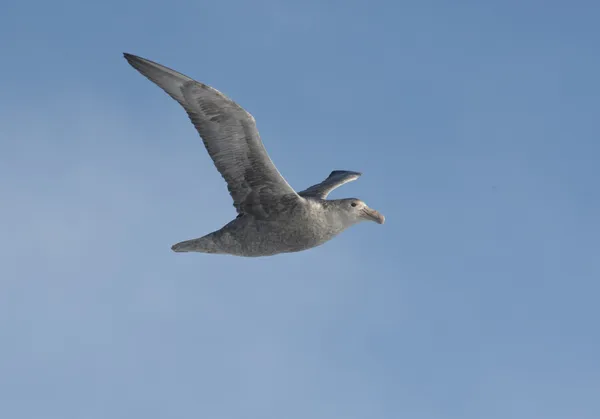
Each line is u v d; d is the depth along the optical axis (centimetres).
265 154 1509
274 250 1614
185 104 1477
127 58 1438
